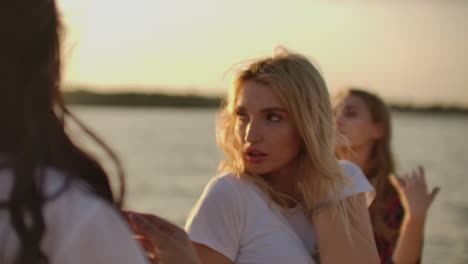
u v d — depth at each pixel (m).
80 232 0.82
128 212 1.31
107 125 79.12
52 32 0.87
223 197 1.94
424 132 66.06
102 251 0.83
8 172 0.82
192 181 24.48
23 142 0.82
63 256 0.81
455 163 30.36
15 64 0.82
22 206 0.79
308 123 1.95
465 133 65.69
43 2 0.85
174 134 61.00
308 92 1.96
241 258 1.94
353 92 3.40
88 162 0.96
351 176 2.18
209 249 1.89
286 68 1.97
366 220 2.10
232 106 2.06
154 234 1.28
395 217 3.17
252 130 1.98
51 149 0.87
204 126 81.56
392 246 3.08
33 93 0.84
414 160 31.58
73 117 0.95
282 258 1.89
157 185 22.77
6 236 0.79
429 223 14.02
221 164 2.10
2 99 0.82
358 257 1.98
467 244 11.69
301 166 2.04
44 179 0.82
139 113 120.06
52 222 0.81
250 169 2.01
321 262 1.97
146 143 47.34
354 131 3.29
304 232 2.04
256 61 2.03
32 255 0.78
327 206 1.99
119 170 1.00
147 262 0.93
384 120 3.37
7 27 0.81
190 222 1.93
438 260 10.43
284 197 2.08
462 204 17.09
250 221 1.95
